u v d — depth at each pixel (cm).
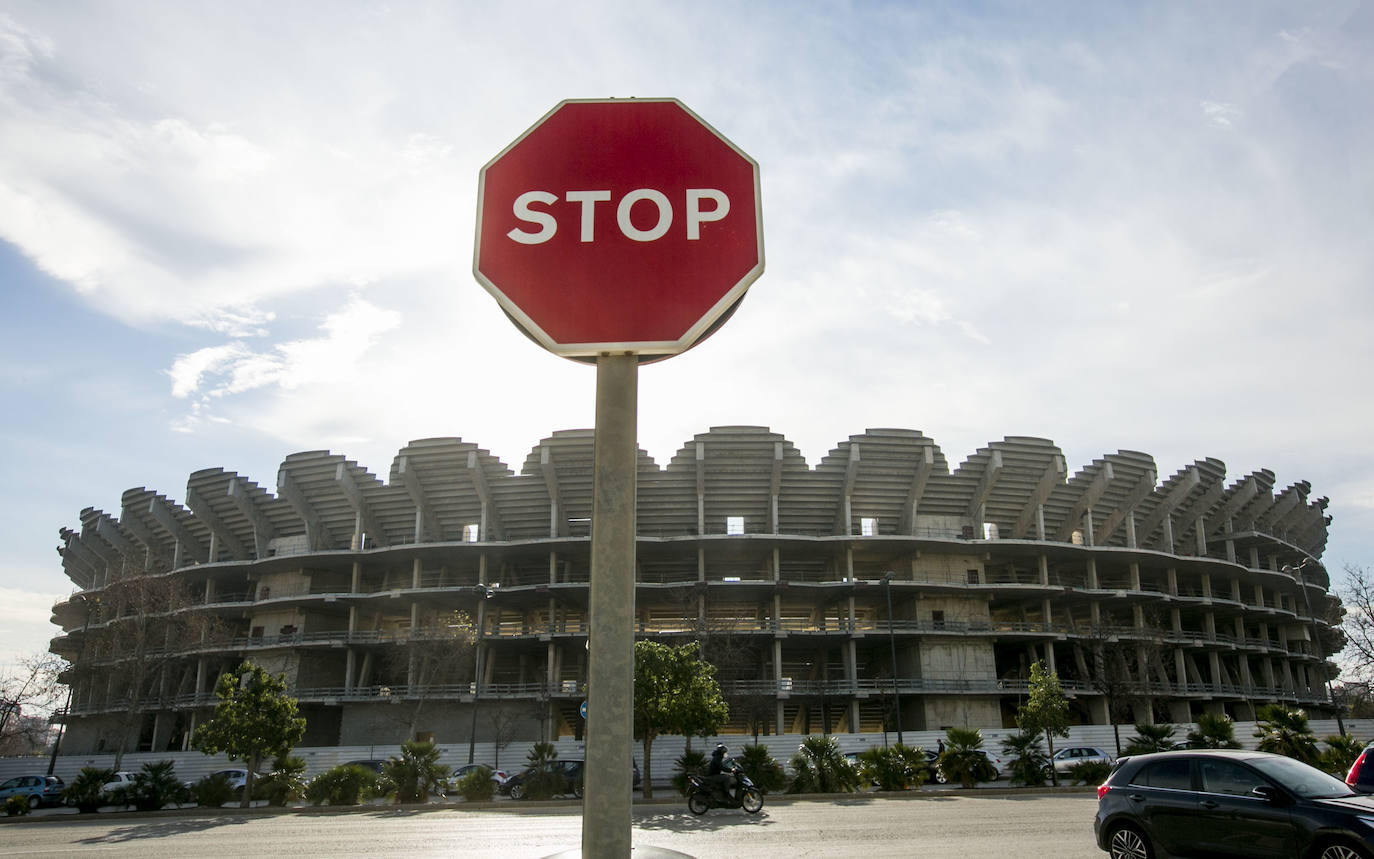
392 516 5978
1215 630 7088
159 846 1712
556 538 5459
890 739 4878
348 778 2788
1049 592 5738
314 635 5775
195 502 6203
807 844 1509
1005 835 1585
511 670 6041
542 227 444
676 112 464
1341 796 971
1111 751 4988
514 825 2036
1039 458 5925
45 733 8144
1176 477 6303
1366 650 4434
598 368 425
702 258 436
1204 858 1019
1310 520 7981
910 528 5775
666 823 1950
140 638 5366
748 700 5122
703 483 5659
